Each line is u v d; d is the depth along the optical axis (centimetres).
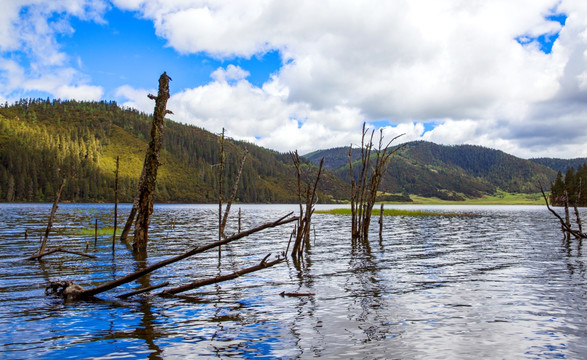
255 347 887
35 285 1533
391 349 875
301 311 1186
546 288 1516
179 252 2544
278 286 1548
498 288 1514
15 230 3984
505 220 7481
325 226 5353
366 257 2391
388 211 9694
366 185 3769
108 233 3662
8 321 1073
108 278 1675
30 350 864
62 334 972
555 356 841
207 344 906
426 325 1055
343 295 1395
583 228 5378
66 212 8544
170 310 1198
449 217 8488
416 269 1958
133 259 2214
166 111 2511
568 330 1016
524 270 1928
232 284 1588
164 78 2497
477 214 10769
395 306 1245
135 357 826
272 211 12962
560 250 2769
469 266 2055
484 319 1107
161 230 4441
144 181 2458
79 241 3025
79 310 1190
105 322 1073
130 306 1245
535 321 1092
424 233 4281
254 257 2378
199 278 1689
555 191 16462
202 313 1166
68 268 1905
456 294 1413
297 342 920
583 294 1415
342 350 870
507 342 923
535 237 3838
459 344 910
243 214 10019
